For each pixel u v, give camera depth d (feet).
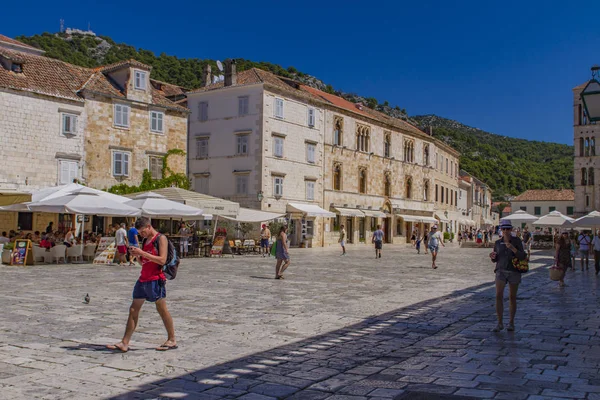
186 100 184.75
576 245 123.65
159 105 142.92
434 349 30.14
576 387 22.44
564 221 121.60
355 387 22.74
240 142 171.01
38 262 89.35
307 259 113.91
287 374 24.82
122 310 41.57
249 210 126.21
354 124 208.54
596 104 30.25
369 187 216.74
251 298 50.19
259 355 28.45
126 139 136.05
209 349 29.58
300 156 181.68
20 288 54.24
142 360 26.89
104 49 467.93
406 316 41.19
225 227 156.56
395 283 66.03
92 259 95.91
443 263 106.63
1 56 119.55
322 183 191.52
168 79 408.26
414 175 249.75
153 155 141.59
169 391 22.06
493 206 488.02
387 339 32.89
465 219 324.19
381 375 24.66
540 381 23.38
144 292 28.53
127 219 132.05
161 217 111.65
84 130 128.16
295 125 179.73
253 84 168.25
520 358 27.78
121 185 130.72
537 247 184.03
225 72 175.01
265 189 167.43
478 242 203.82
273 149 170.81
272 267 88.48
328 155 194.70
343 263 102.27
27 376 23.81
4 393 21.44
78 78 134.10
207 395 21.63
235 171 170.60
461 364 26.58
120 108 134.72
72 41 457.27
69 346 29.58
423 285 64.03
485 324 37.93
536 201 393.09
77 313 39.88
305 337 33.24
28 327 34.50
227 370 25.39
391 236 230.68
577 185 256.93
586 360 27.25
